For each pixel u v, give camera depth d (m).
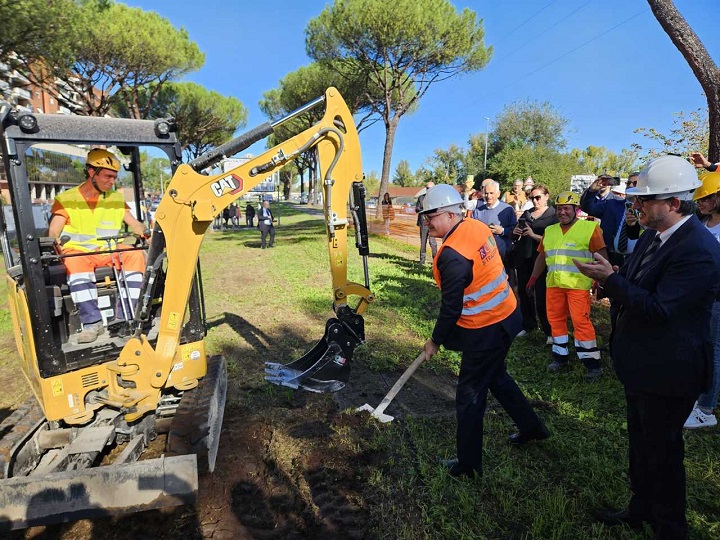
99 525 2.59
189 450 2.72
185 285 2.86
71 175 3.36
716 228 3.34
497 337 2.79
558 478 2.91
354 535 2.46
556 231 4.36
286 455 3.20
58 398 2.68
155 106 25.72
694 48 4.97
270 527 2.56
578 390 4.10
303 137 3.08
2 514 2.25
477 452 2.87
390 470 3.01
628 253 5.13
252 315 6.93
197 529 2.54
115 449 3.15
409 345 5.41
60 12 12.04
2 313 7.57
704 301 2.00
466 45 16.52
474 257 2.72
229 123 31.09
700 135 10.49
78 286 3.07
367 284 3.41
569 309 4.35
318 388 3.32
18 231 2.50
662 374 2.06
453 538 2.44
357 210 3.37
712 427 3.42
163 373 2.85
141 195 3.83
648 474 2.21
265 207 14.73
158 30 17.94
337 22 16.64
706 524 2.45
